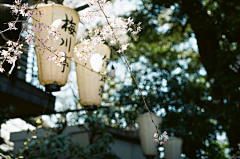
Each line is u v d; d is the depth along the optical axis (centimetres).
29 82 648
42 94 679
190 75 1100
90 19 235
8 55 232
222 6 808
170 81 756
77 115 587
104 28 238
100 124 614
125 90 749
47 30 255
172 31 1085
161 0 805
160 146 629
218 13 813
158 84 746
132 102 715
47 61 265
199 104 775
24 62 646
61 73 267
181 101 740
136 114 707
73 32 272
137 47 1121
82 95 343
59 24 264
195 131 710
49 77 265
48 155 518
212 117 704
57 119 571
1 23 608
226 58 718
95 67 342
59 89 272
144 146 540
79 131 663
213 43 816
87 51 248
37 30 241
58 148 541
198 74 1051
